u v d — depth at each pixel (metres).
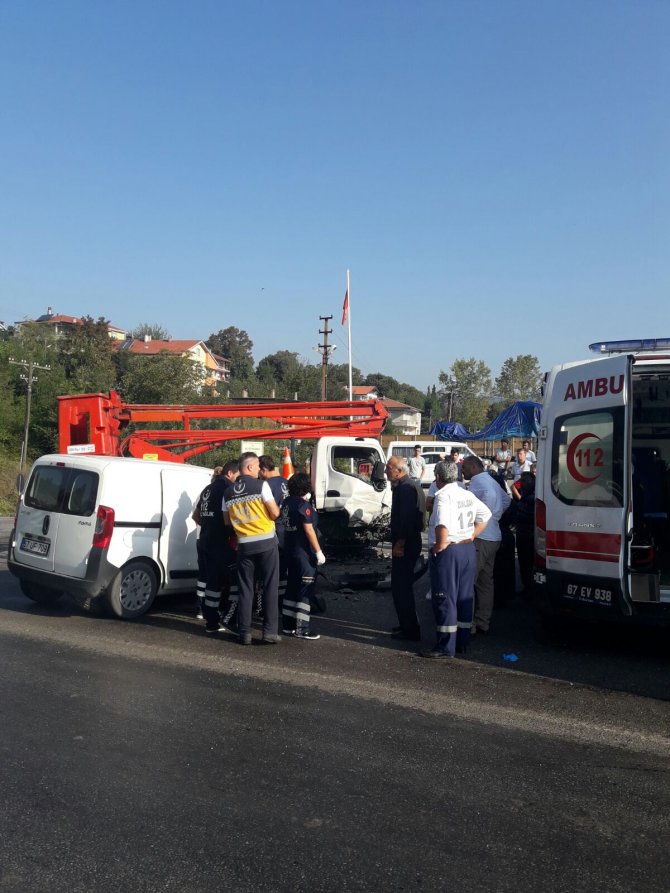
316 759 4.46
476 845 3.52
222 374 105.00
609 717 5.35
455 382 78.88
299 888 3.12
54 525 7.89
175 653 6.71
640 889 3.19
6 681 5.69
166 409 12.33
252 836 3.53
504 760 4.54
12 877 3.14
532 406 22.19
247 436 12.73
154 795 3.92
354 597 9.71
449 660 6.78
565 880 3.24
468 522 6.93
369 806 3.88
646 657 7.02
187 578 8.41
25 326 53.62
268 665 6.42
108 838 3.47
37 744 4.53
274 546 7.11
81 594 7.55
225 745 4.63
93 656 6.50
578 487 6.85
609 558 6.52
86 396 11.81
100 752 4.45
